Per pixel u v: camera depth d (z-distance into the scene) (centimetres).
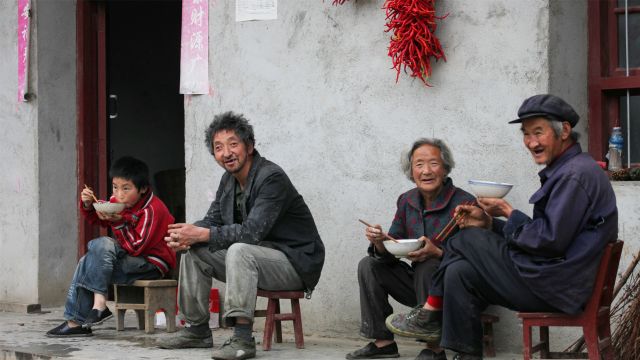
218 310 590
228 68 600
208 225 508
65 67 707
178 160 977
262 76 585
